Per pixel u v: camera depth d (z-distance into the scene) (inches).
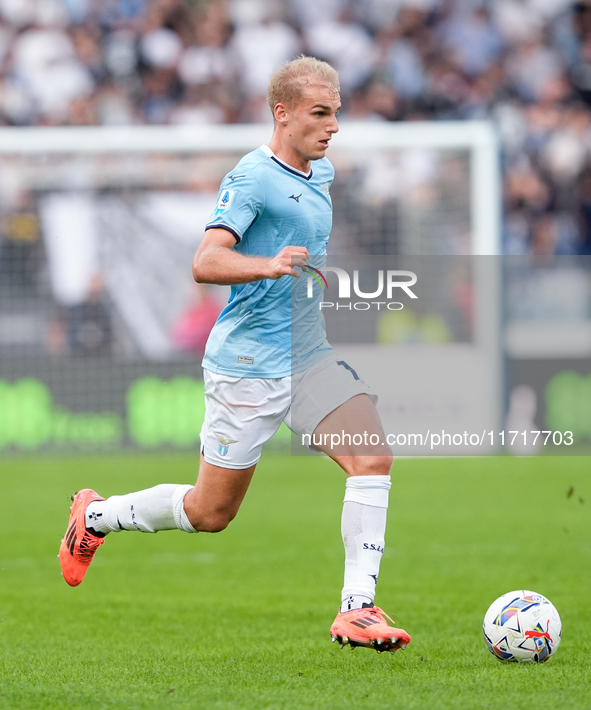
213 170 1962.4
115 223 1940.2
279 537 1144.2
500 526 1194.0
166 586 876.6
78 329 1908.2
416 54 2527.1
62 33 2417.6
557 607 748.6
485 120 2508.6
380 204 2047.2
